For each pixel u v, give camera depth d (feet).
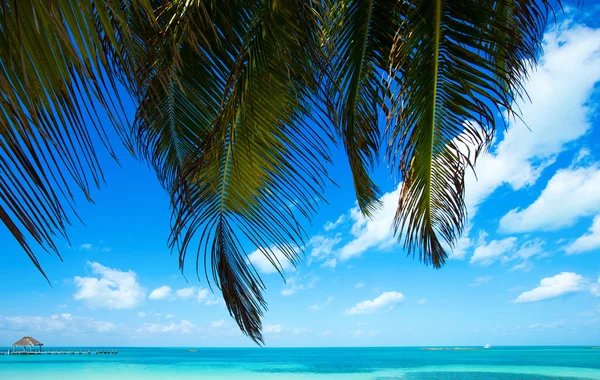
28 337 164.45
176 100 9.52
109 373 95.61
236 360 180.45
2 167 2.58
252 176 9.67
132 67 3.56
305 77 8.53
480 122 9.31
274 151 9.23
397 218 11.19
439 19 8.80
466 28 8.71
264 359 191.93
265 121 8.96
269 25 7.99
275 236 9.81
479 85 8.93
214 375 91.81
